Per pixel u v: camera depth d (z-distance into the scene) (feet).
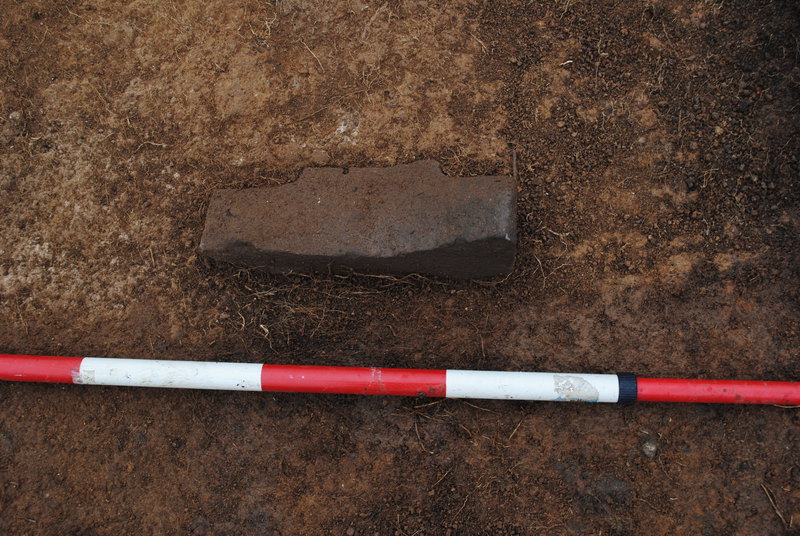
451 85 3.65
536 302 3.54
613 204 3.57
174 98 3.70
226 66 3.70
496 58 3.65
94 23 3.76
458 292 3.55
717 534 3.42
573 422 3.50
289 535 3.50
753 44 3.59
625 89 3.61
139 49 3.74
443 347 3.55
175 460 3.56
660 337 3.51
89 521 3.55
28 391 3.61
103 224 3.67
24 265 3.68
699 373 3.49
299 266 3.51
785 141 3.53
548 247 3.55
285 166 3.64
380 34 3.68
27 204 3.70
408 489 3.50
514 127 3.61
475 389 3.42
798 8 3.54
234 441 3.55
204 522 3.52
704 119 3.57
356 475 3.52
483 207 3.32
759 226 3.52
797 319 3.48
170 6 3.74
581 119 3.60
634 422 3.49
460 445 3.51
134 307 3.63
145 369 3.46
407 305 3.57
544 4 3.66
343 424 3.54
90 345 3.63
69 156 3.71
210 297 3.61
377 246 3.37
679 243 3.54
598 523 3.45
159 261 3.64
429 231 3.35
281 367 3.45
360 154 3.62
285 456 3.54
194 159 3.67
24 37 3.76
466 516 3.48
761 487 3.42
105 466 3.57
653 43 3.62
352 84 3.67
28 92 3.75
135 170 3.68
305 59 3.69
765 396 3.35
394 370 3.43
